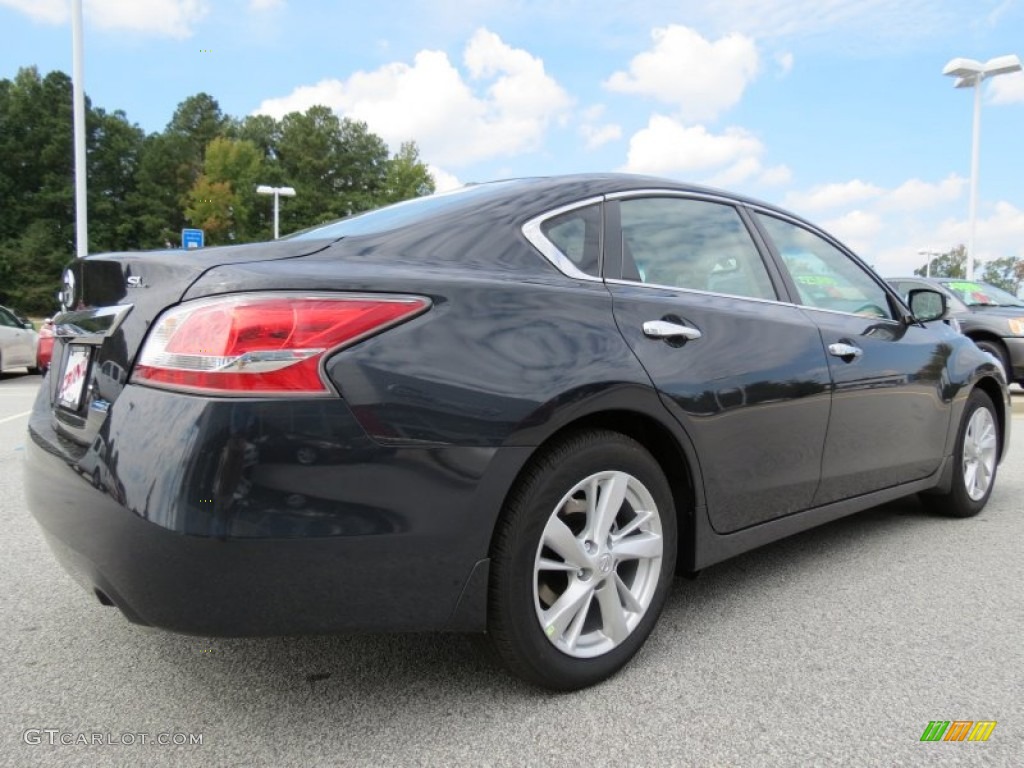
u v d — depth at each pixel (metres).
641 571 2.48
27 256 59.84
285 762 1.97
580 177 2.74
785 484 2.92
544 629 2.21
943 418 3.86
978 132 17.41
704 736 2.08
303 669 2.48
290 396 1.80
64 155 67.62
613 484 2.34
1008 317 9.07
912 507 4.52
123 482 1.81
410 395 1.92
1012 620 2.84
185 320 1.87
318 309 1.86
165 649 2.62
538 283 2.30
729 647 2.62
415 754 2.00
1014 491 4.91
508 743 2.05
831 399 3.08
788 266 3.27
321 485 1.82
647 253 2.70
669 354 2.48
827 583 3.24
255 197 64.31
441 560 1.98
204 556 1.75
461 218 2.40
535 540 2.15
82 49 14.98
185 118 82.00
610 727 2.12
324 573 1.84
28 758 1.98
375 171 77.12
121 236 69.06
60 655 2.57
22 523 4.03
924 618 2.86
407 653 2.60
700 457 2.56
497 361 2.06
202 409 1.78
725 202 3.16
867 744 2.04
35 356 14.66
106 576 1.86
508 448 2.04
